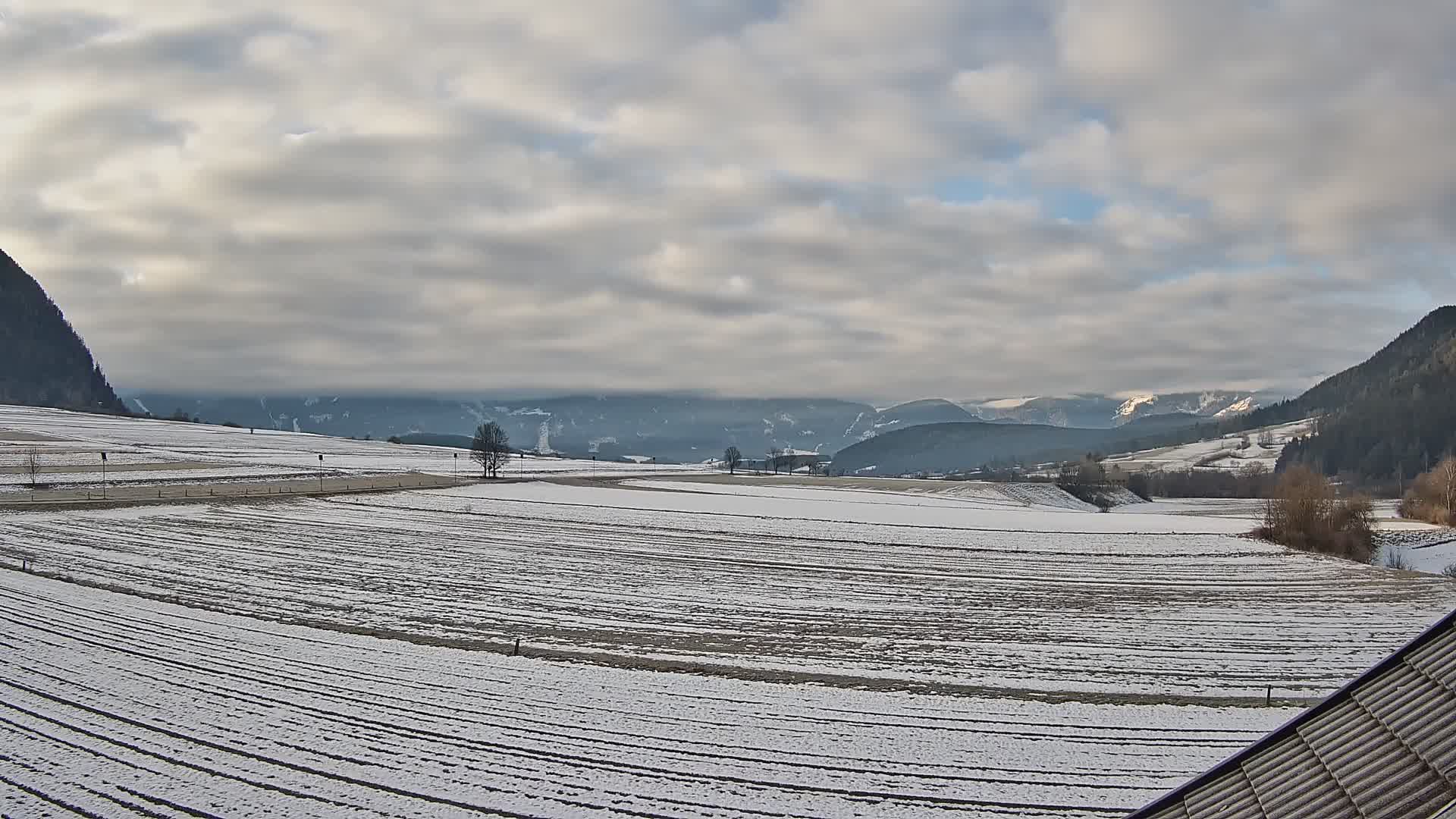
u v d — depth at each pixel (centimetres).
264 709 3316
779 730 3250
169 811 2514
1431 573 7131
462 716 3300
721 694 3653
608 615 5153
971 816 2591
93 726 3114
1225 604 5759
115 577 5697
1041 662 4284
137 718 3195
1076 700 3675
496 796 2655
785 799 2680
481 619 4956
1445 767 1343
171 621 4588
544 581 6131
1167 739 3216
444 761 2892
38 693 3425
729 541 8244
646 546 7838
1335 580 6650
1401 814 1316
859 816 2583
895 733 3234
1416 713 1464
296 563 6481
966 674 4050
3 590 5156
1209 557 7800
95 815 2484
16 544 6769
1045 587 6294
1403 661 1577
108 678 3628
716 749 3045
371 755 2925
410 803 2597
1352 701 1585
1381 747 1454
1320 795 1450
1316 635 4909
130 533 7469
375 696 3494
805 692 3716
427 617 4966
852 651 4462
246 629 4491
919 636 4797
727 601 5638
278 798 2609
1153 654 4466
